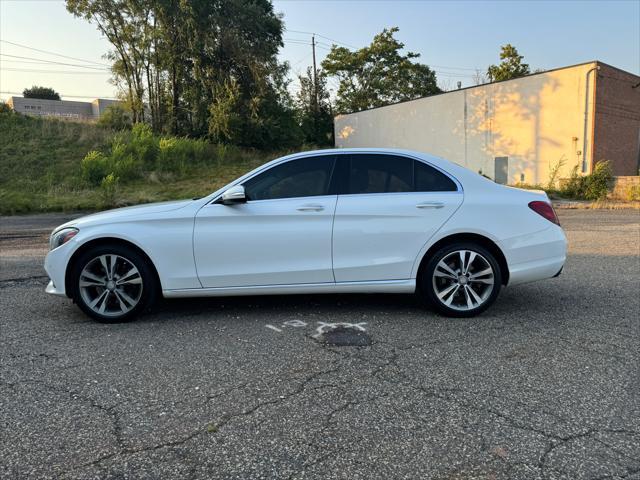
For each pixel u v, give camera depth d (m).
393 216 4.52
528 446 2.50
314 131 44.91
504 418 2.77
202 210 4.54
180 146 29.44
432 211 4.54
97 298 4.57
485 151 27.47
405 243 4.54
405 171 4.70
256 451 2.48
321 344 3.96
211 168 28.70
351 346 3.91
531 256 4.61
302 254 4.53
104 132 30.42
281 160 4.73
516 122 25.70
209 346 3.93
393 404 2.95
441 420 2.76
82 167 23.92
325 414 2.84
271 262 4.54
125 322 4.59
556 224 4.69
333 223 4.52
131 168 25.02
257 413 2.86
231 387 3.19
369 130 35.22
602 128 23.03
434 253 4.59
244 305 5.11
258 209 4.52
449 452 2.45
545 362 3.57
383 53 47.88
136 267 4.51
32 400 3.03
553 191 22.84
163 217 4.50
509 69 47.53
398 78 48.78
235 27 34.56
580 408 2.88
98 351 3.85
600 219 13.46
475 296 4.61
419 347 3.88
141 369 3.49
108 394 3.11
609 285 5.86
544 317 4.65
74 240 4.48
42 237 11.65
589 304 5.07
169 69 35.56
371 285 4.59
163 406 2.95
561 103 23.67
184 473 2.30
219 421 2.77
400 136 32.94
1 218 16.53
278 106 37.19
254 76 35.06
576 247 8.64
